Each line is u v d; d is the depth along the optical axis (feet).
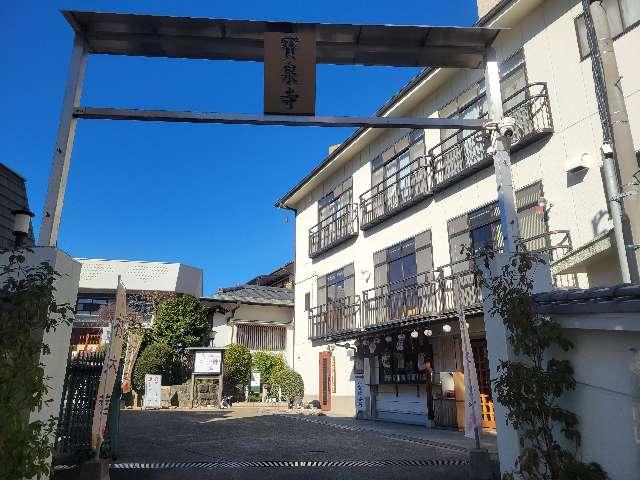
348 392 58.49
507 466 15.42
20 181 30.96
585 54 33.19
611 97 20.15
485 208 40.75
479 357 40.63
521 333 13.98
